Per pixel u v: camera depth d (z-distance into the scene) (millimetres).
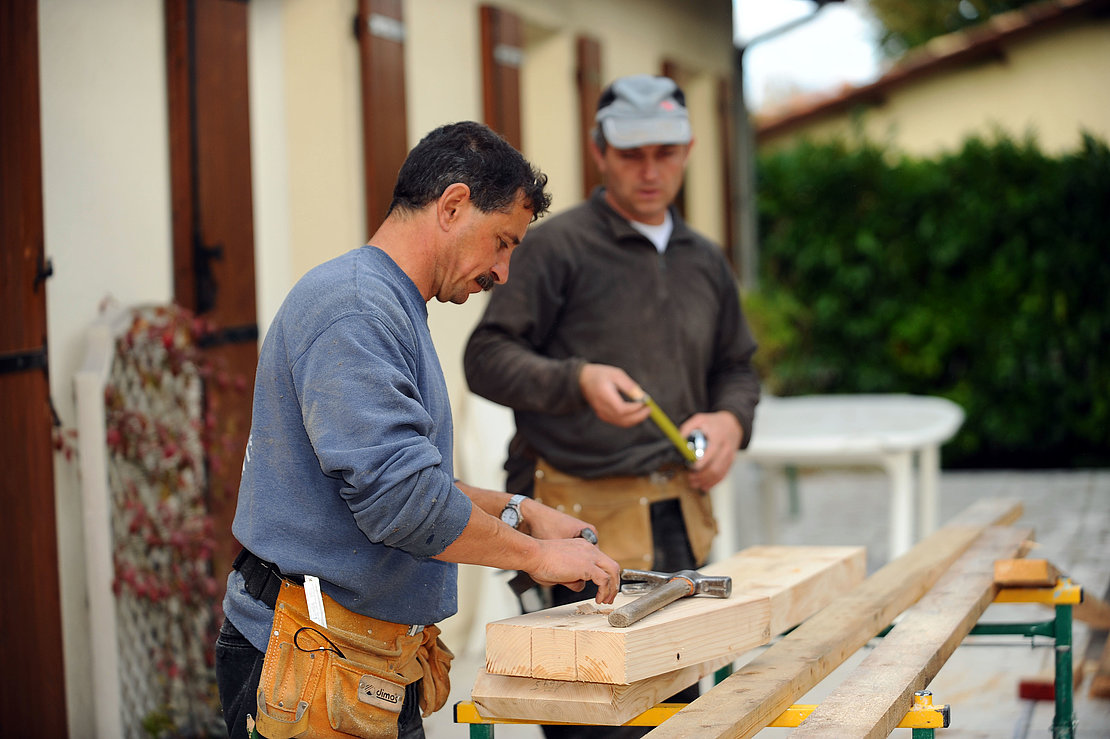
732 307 3062
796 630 2059
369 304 1648
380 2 4426
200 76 3773
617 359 2797
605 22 6504
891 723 1594
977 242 9789
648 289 2818
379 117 4410
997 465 10203
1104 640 4312
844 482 9898
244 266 3922
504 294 2758
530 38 6062
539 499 2809
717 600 1957
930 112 12969
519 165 1814
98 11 3475
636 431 2734
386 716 1727
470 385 2797
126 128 3574
